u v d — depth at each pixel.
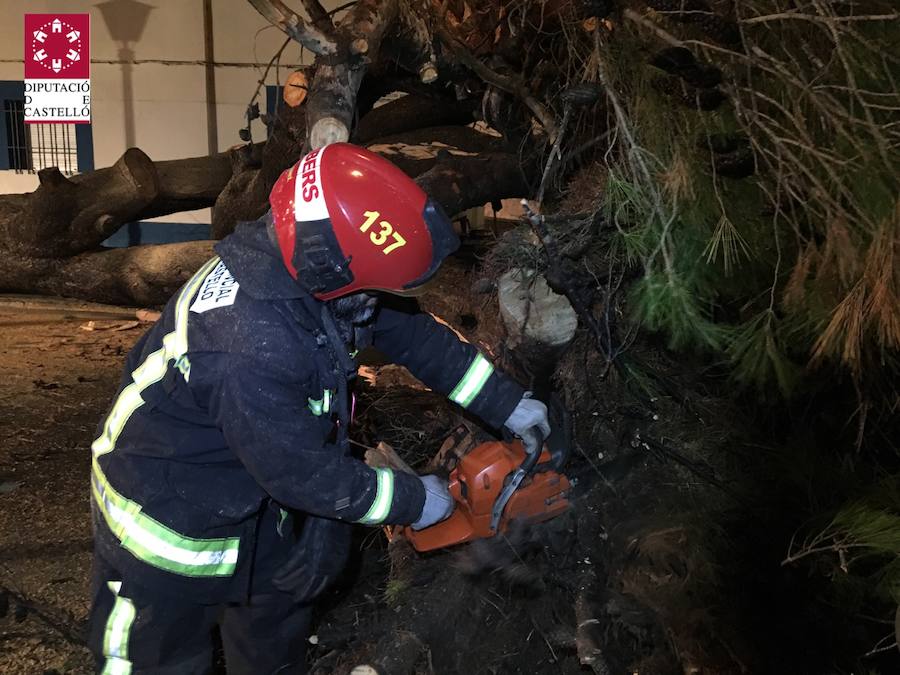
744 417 2.49
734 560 2.16
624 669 2.07
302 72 4.13
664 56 1.80
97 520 1.72
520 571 2.15
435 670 2.11
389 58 3.40
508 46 3.21
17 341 5.74
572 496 2.22
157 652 1.74
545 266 2.36
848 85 1.75
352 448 2.94
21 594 2.69
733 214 2.05
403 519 1.66
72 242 6.42
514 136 3.68
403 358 1.91
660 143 2.05
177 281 6.30
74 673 2.33
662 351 2.56
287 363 1.50
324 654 2.36
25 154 9.67
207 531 1.65
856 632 2.04
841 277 1.68
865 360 2.06
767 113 1.93
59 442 3.97
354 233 1.50
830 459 2.35
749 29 1.87
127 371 1.72
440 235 1.58
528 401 1.94
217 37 8.98
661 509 2.31
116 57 9.12
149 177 6.32
